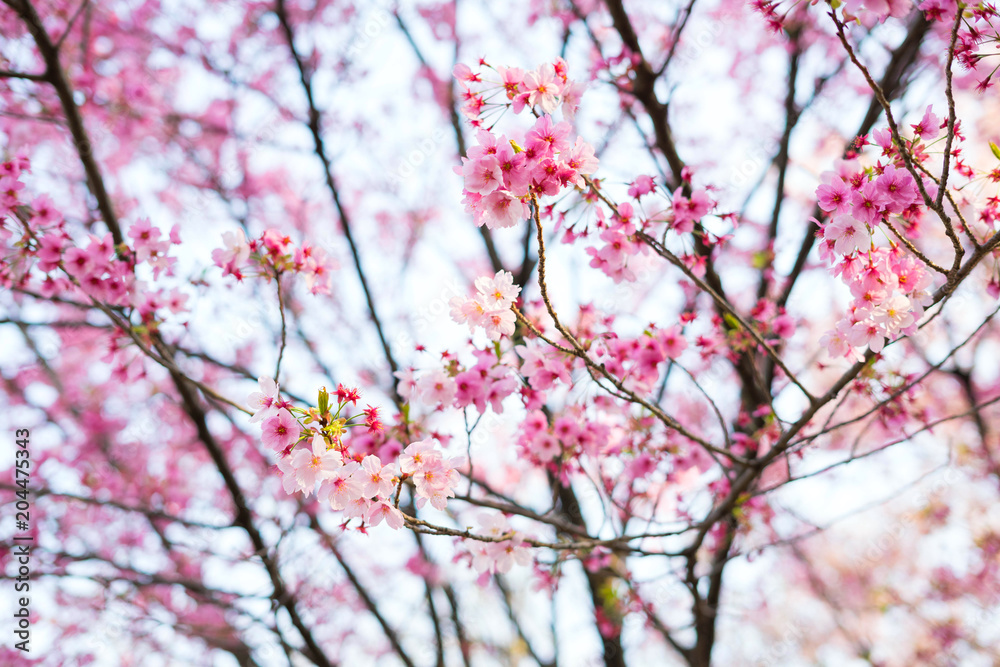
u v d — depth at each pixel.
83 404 7.45
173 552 6.95
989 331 7.00
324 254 3.61
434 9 7.53
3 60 5.53
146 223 3.64
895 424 3.84
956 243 2.39
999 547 8.00
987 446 7.44
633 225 3.31
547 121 2.35
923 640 8.89
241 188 8.12
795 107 5.61
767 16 2.77
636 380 3.78
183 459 7.35
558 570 3.99
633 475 4.28
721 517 4.25
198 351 5.93
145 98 7.12
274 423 2.37
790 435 3.42
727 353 4.12
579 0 6.28
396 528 2.41
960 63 2.57
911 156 2.41
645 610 5.09
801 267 5.05
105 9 6.60
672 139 4.94
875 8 2.17
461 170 2.27
